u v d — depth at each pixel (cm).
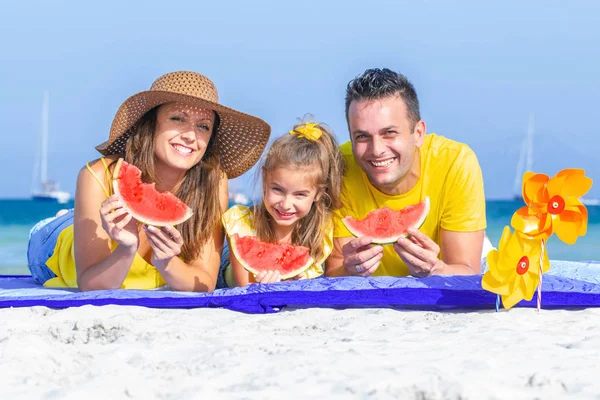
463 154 579
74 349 367
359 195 603
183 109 541
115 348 368
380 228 555
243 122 581
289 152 557
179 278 543
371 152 546
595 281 543
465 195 575
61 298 489
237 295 485
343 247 553
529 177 468
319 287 496
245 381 311
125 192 513
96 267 536
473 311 484
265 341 382
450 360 337
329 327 425
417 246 531
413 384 292
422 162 584
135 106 543
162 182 570
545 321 446
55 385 306
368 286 497
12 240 2389
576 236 463
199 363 338
